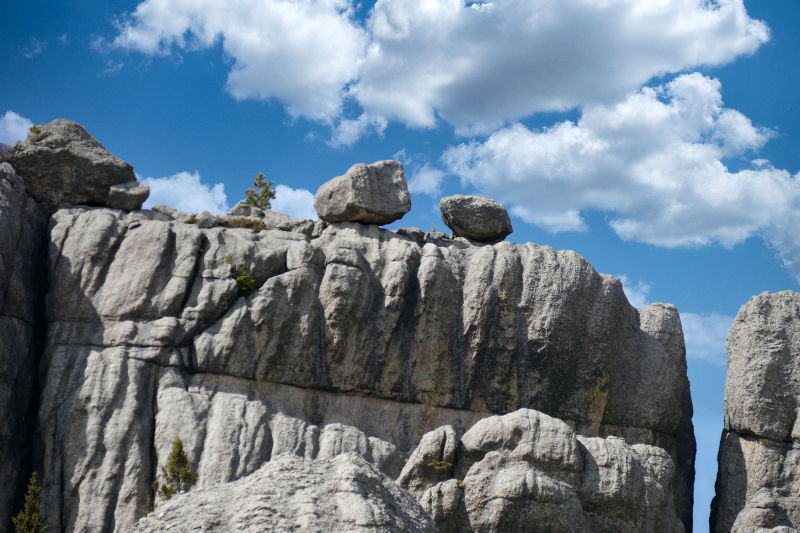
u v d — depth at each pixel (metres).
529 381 45.12
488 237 50.03
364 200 47.06
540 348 45.25
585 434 45.28
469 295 45.66
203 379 40.75
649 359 48.03
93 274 41.72
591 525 37.50
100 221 43.06
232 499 30.31
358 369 43.09
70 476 37.91
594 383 45.84
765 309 46.22
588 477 38.19
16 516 38.16
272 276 43.50
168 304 41.25
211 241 43.56
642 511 38.38
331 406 42.84
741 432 44.91
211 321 41.72
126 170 46.62
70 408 38.91
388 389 43.53
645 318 49.41
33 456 38.78
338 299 43.06
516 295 45.97
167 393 39.53
